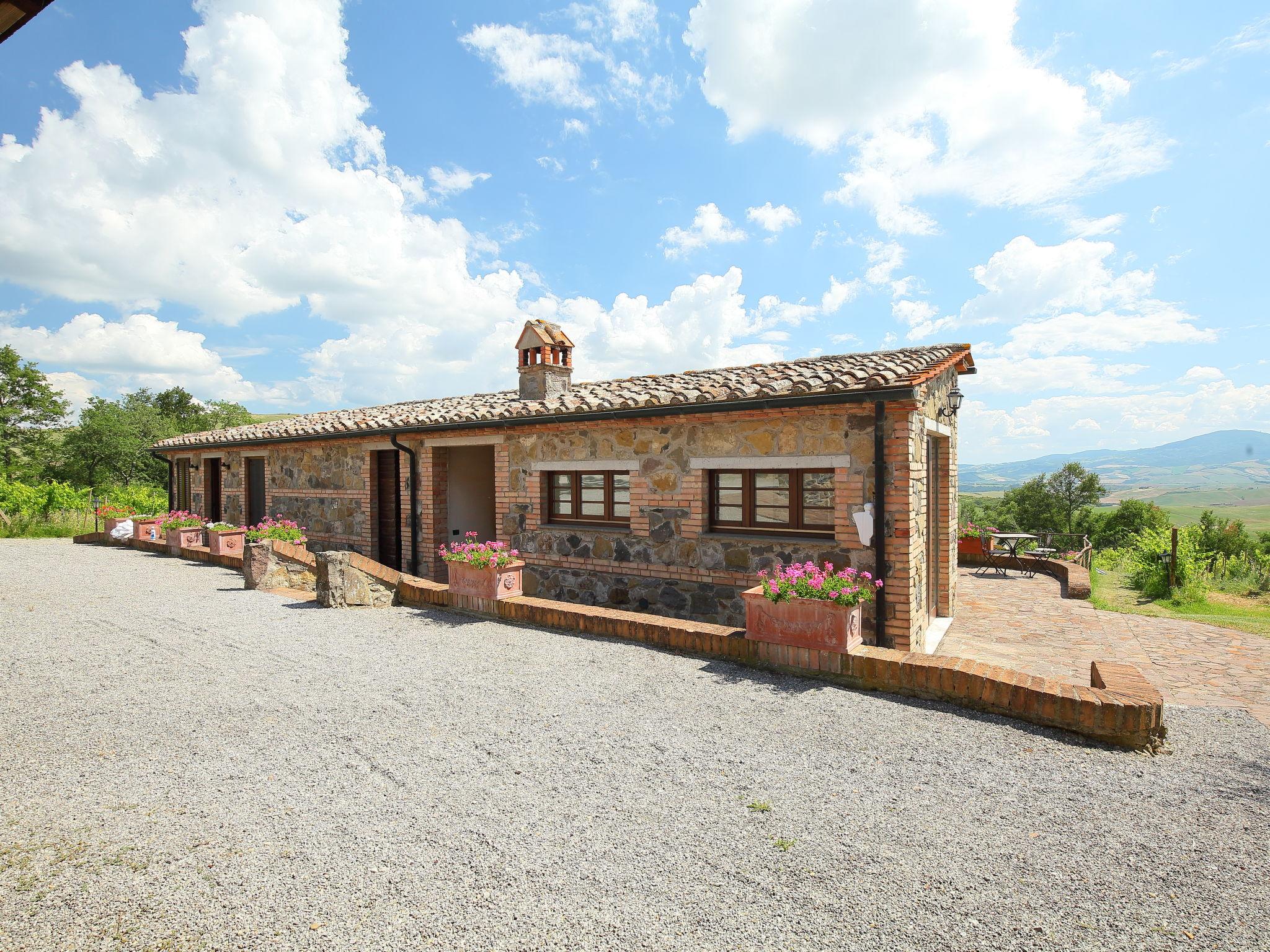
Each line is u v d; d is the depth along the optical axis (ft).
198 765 13.03
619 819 11.19
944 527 29.86
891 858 10.14
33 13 7.00
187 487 59.47
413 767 13.07
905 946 8.22
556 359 36.04
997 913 8.91
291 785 12.28
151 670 19.11
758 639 19.36
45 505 62.34
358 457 41.14
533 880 9.44
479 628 24.21
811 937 8.36
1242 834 11.05
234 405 169.78
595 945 8.13
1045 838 10.81
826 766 13.28
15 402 124.16
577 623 23.34
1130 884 9.62
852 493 22.12
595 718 15.67
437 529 37.27
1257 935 8.55
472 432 33.06
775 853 10.21
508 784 12.39
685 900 9.05
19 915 8.49
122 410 134.21
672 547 26.40
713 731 14.93
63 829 10.65
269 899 8.93
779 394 22.38
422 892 9.13
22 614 26.17
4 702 16.43
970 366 30.78
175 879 9.32
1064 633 27.25
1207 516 77.97
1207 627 28.76
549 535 30.35
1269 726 16.44
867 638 21.72
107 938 8.11
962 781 12.75
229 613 26.58
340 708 16.24
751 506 25.03
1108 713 14.62
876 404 21.22
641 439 27.20
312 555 33.83
